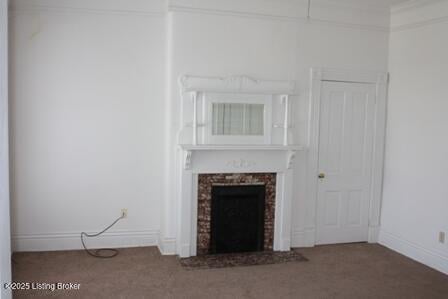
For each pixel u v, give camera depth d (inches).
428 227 182.2
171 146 181.0
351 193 207.0
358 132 205.9
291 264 178.4
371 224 209.5
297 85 194.2
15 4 174.6
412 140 191.3
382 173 208.8
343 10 197.2
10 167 179.9
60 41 179.9
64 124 183.3
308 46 194.4
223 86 180.4
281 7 188.7
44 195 183.9
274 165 190.1
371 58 204.2
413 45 190.9
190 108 180.1
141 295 144.6
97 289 148.1
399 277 167.5
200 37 179.9
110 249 190.4
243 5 183.6
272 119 189.9
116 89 187.0
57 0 177.5
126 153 190.2
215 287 153.2
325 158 202.2
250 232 192.1
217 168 182.7
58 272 162.2
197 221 184.7
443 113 174.6
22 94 178.5
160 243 191.2
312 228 202.5
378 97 205.8
